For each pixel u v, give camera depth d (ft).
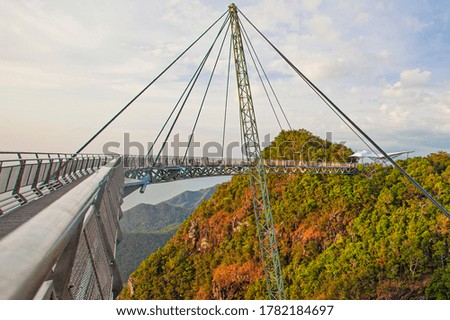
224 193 544.62
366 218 339.16
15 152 45.55
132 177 200.85
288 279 350.64
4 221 31.78
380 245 293.64
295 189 433.07
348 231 340.39
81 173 100.58
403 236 289.94
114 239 107.86
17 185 44.86
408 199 331.36
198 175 258.98
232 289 410.93
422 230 285.43
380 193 354.95
